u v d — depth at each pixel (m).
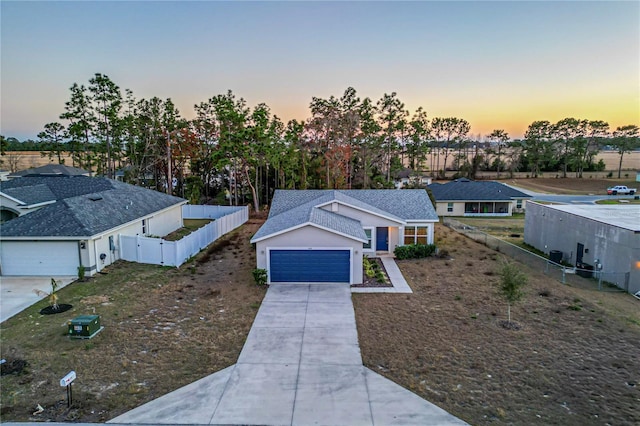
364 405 9.02
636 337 12.65
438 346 11.91
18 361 10.66
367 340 12.30
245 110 45.22
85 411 8.67
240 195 48.34
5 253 18.25
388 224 22.64
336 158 47.12
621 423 8.38
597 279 19.23
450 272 19.77
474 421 8.43
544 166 90.50
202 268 20.38
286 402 9.12
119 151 50.44
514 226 36.56
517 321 13.80
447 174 89.50
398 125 52.09
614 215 21.69
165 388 9.64
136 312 14.37
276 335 12.63
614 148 89.19
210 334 12.68
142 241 20.75
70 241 18.16
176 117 47.31
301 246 17.64
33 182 28.27
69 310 14.36
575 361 11.06
